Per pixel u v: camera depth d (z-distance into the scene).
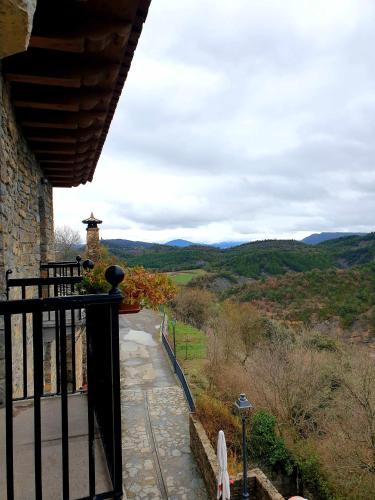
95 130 3.85
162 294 4.29
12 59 2.54
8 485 1.34
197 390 14.25
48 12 2.07
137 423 9.08
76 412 2.36
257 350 18.17
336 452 11.09
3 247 2.91
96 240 13.68
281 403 13.85
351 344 20.94
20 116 3.37
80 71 2.62
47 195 6.31
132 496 6.48
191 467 7.34
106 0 1.99
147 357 14.76
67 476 1.40
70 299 1.34
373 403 11.48
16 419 2.30
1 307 1.28
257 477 7.62
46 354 5.49
